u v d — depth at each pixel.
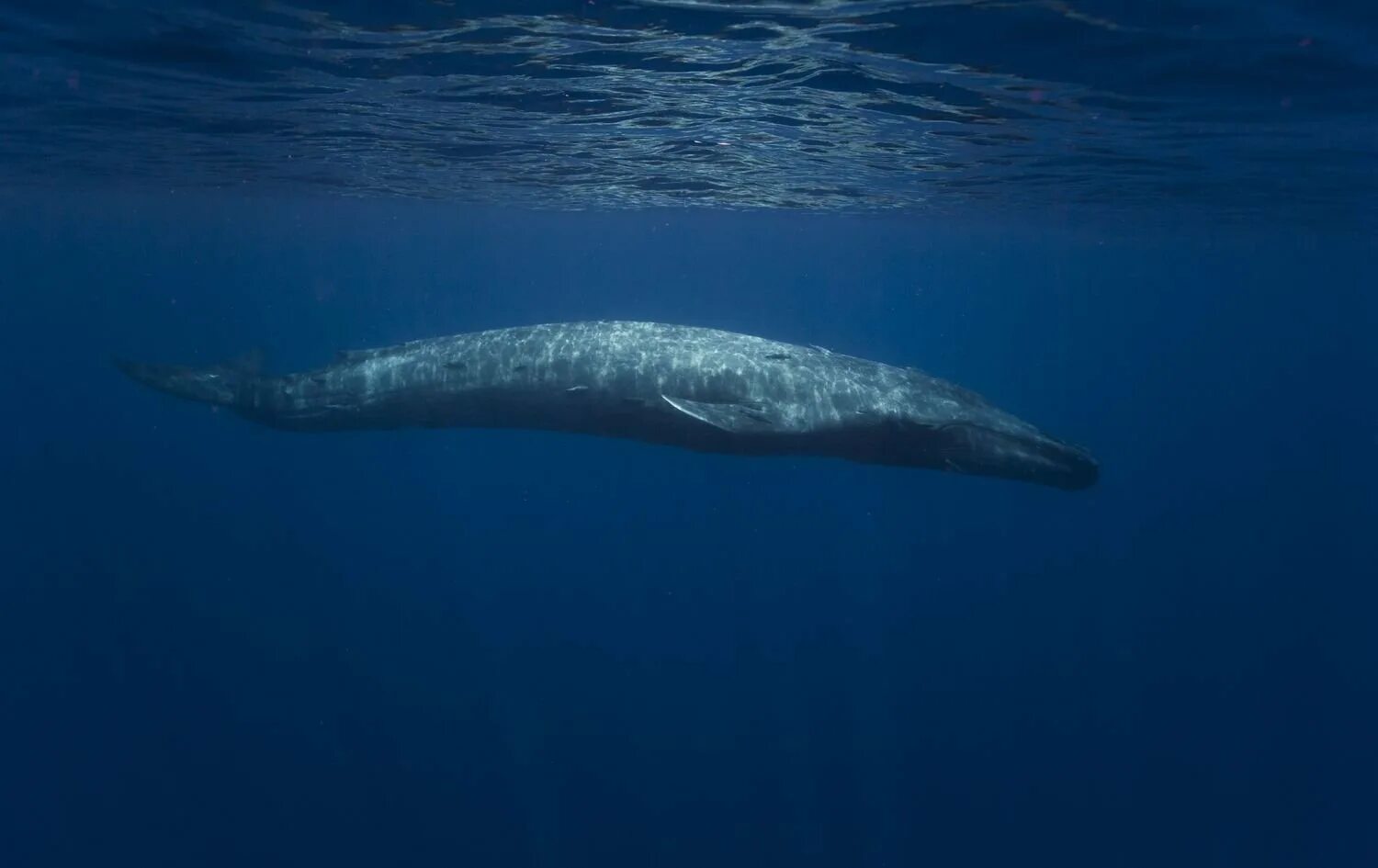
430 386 13.76
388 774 22.05
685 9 10.72
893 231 47.12
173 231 60.94
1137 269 63.00
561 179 29.14
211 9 11.22
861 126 18.03
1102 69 13.01
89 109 18.31
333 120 18.98
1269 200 28.31
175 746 23.06
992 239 47.91
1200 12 10.26
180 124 19.95
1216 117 15.93
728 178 27.66
